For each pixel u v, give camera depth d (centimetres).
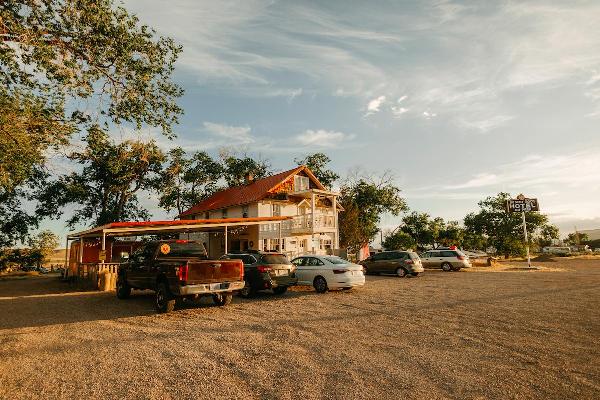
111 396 434
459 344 638
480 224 6303
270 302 1160
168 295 999
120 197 4159
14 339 719
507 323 799
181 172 4266
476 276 2036
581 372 494
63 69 1017
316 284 1399
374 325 797
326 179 4291
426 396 419
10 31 957
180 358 577
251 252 1401
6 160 1132
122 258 1734
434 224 5525
